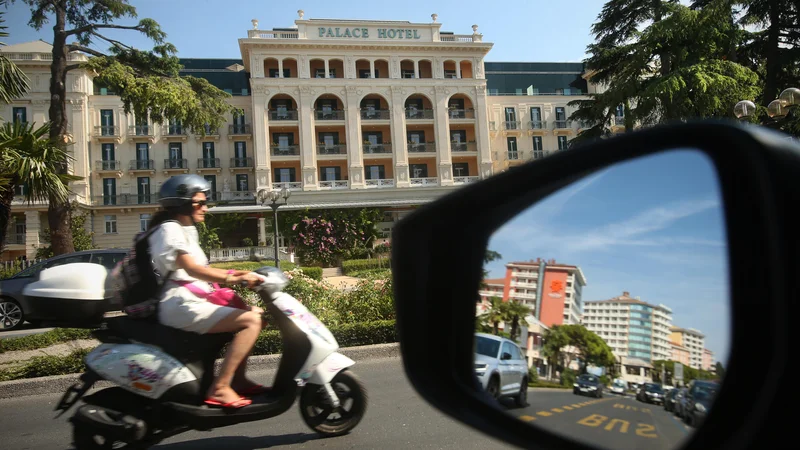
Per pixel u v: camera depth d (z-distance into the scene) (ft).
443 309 4.72
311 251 129.90
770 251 2.36
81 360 21.35
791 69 67.92
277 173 144.87
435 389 4.63
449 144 148.66
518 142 161.68
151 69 75.41
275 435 12.95
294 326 11.82
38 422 15.61
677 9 62.75
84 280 21.04
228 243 139.44
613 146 3.44
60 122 70.28
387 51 147.23
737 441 2.52
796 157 2.47
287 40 140.87
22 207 130.00
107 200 142.00
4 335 37.50
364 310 29.43
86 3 71.72
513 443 3.99
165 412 10.66
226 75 157.89
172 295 11.03
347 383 12.61
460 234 4.66
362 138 150.61
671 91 58.75
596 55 76.59
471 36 153.48
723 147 2.68
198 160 147.54
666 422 2.96
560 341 3.69
